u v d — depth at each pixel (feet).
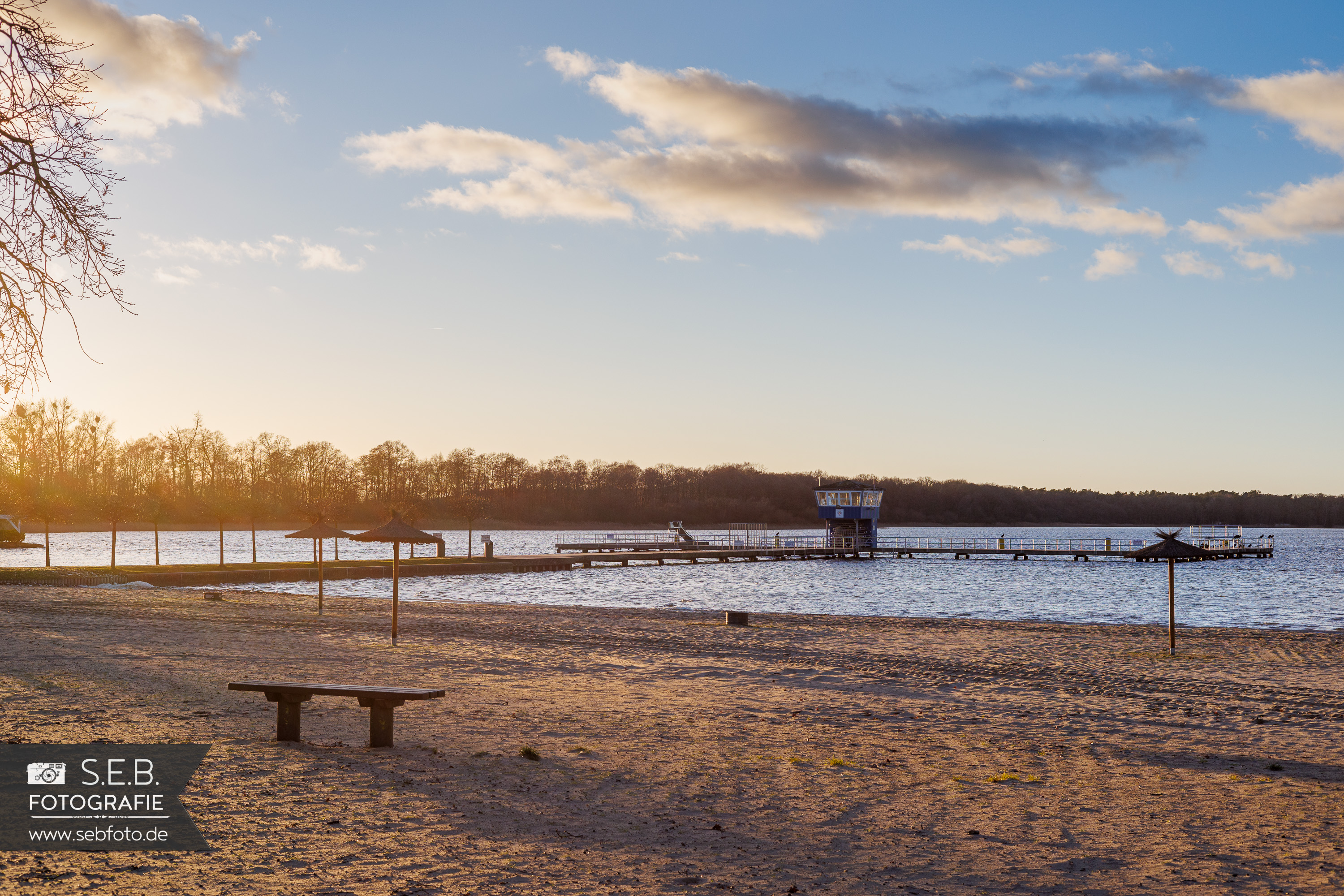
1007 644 73.72
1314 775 32.01
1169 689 52.29
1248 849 22.76
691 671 57.52
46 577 128.47
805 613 124.98
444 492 543.80
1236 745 37.27
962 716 43.29
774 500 629.10
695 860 20.45
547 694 46.19
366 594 144.87
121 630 68.28
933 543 330.34
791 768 30.83
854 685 53.01
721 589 169.99
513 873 18.67
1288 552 349.20
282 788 24.29
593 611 104.42
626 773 29.12
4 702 34.55
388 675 50.06
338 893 16.83
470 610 100.17
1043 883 19.86
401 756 29.32
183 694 39.17
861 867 20.56
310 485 444.96
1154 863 21.44
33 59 23.76
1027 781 29.91
